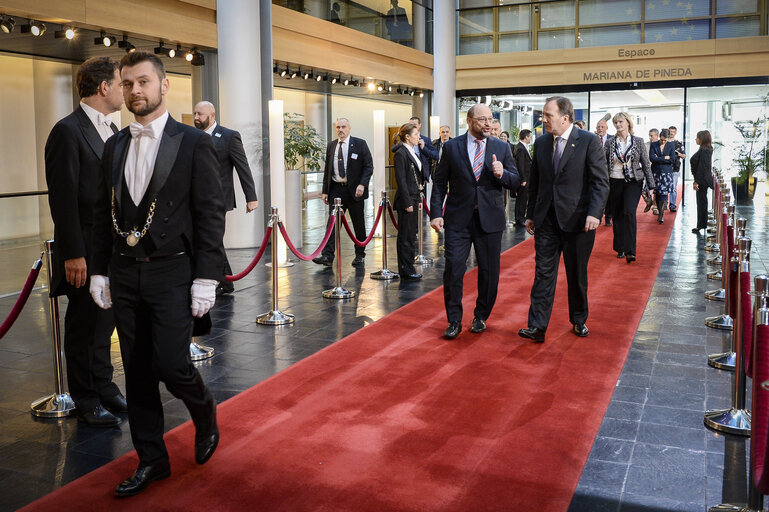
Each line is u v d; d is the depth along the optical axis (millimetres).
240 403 4176
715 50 17453
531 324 5465
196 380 3238
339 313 6473
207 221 3152
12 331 6027
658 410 4078
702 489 3131
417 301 6926
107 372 4082
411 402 4184
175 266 3137
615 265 8914
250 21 10141
